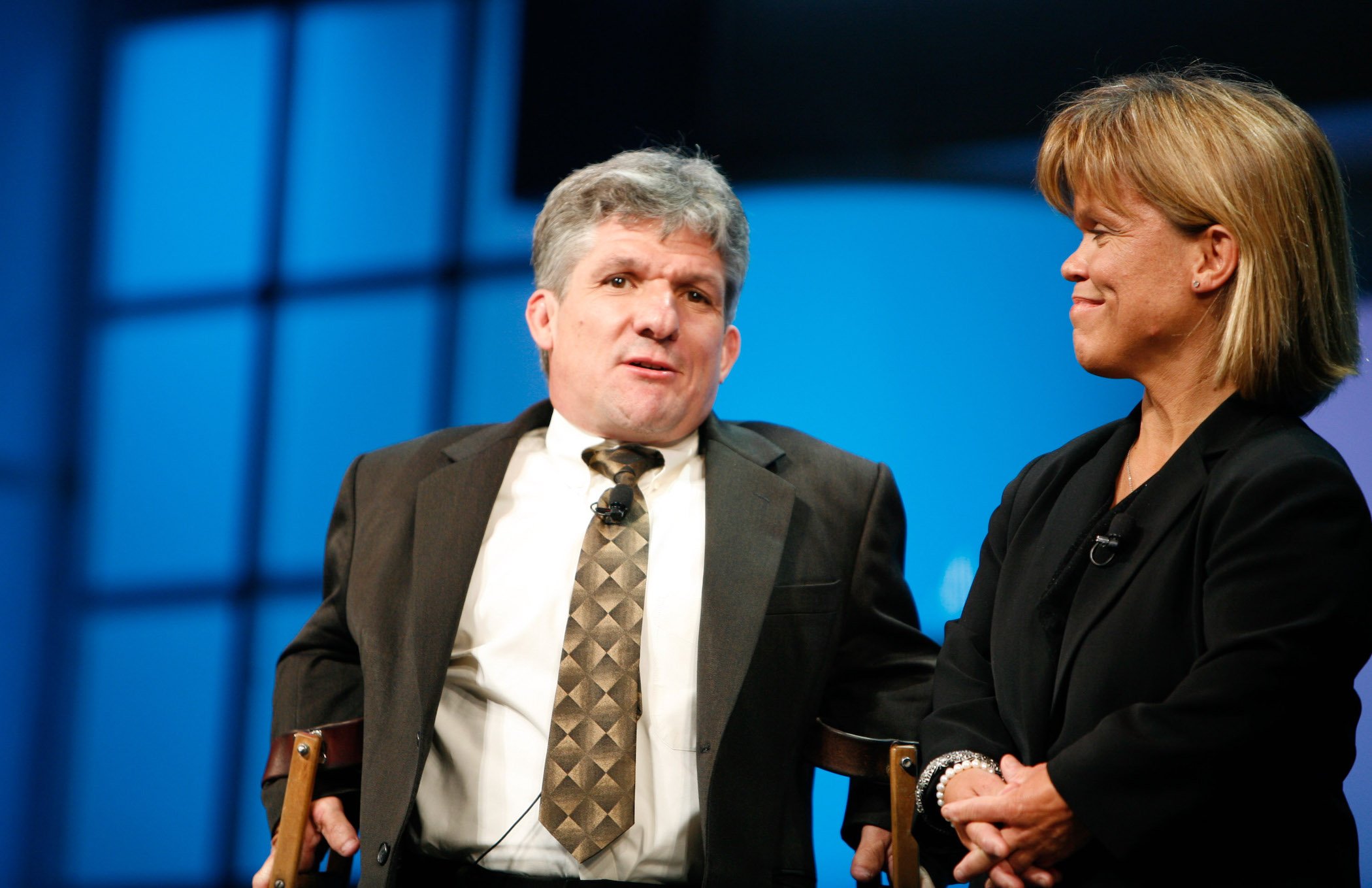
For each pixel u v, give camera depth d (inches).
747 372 352.8
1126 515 142.9
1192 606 137.0
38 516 396.8
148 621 390.9
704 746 174.1
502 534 194.2
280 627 384.5
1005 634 153.1
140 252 407.8
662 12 372.2
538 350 214.5
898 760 167.3
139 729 386.3
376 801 177.6
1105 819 130.3
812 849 184.7
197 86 409.4
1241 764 128.1
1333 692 129.3
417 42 394.3
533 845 177.0
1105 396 338.3
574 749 178.4
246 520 390.0
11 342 405.4
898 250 350.0
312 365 391.5
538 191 378.3
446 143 389.1
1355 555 130.2
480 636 187.9
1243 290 138.9
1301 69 316.5
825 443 206.7
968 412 342.6
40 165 412.8
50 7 414.0
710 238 198.4
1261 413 141.2
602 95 375.6
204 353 400.2
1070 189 153.3
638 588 186.7
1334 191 143.3
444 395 379.9
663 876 177.6
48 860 382.6
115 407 403.5
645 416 194.9
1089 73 336.8
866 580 192.2
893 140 353.1
